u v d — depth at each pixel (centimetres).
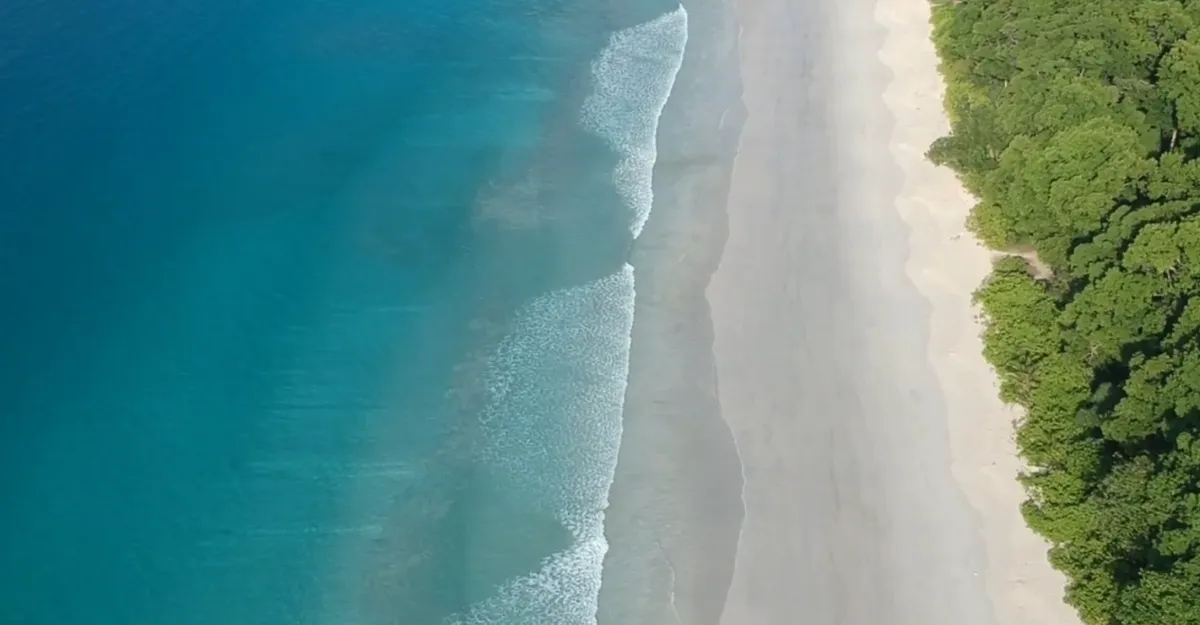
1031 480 4691
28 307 5509
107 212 6019
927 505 4688
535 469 4984
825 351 5378
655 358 5428
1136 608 3912
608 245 6081
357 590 4559
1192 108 5828
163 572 4588
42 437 5025
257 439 5097
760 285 5750
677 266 5916
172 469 4953
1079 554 4366
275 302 5709
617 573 4575
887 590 4409
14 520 4716
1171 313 4769
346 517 4812
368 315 5681
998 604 4328
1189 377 4331
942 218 6069
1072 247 5472
